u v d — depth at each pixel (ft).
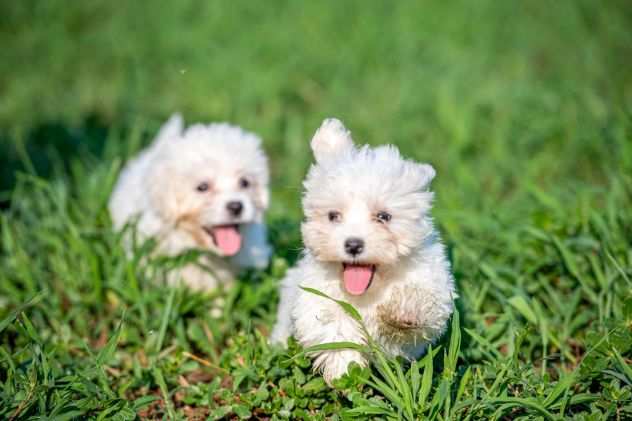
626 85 26.14
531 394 10.61
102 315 15.14
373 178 10.53
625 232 14.78
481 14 37.27
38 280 15.87
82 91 31.30
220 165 16.83
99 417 10.67
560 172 20.80
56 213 18.06
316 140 11.57
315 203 10.89
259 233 17.12
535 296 14.39
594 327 12.65
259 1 40.70
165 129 19.35
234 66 31.35
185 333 14.52
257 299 15.02
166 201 16.93
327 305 10.89
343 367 10.75
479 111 25.52
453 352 10.41
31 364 11.35
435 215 16.72
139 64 33.78
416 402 10.23
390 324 10.57
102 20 42.04
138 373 12.80
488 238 16.17
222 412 11.23
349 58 31.86
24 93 30.83
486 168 21.48
